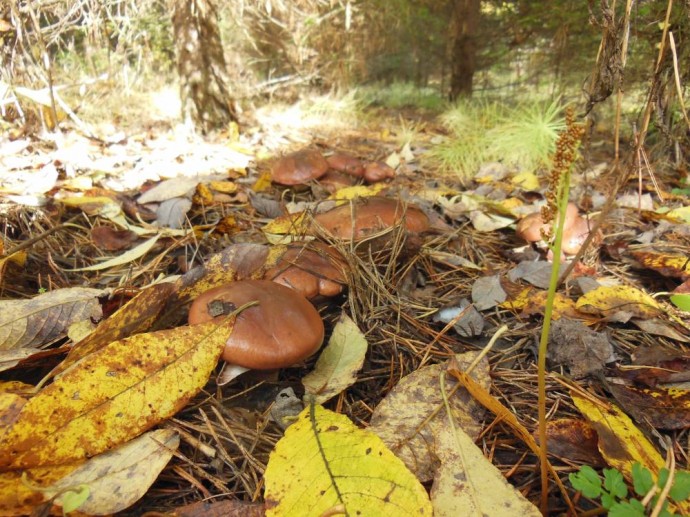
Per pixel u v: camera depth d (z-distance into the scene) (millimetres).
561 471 207
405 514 164
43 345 250
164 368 210
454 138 826
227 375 239
